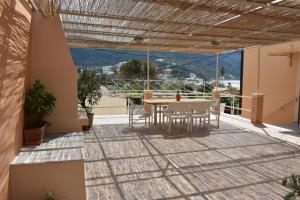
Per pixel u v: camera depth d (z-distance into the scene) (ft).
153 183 12.11
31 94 11.95
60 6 13.23
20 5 10.53
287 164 14.66
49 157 10.00
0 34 7.72
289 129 24.07
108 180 12.37
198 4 12.82
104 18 15.78
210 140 19.56
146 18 15.61
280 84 30.27
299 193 6.31
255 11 13.91
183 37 21.53
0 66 7.75
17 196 9.43
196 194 11.10
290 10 13.32
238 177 12.84
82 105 22.11
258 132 22.33
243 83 36.65
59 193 9.73
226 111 38.40
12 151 9.56
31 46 13.48
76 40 24.11
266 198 10.77
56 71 13.88
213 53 33.40
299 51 27.02
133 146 17.74
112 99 33.58
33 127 11.94
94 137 19.89
